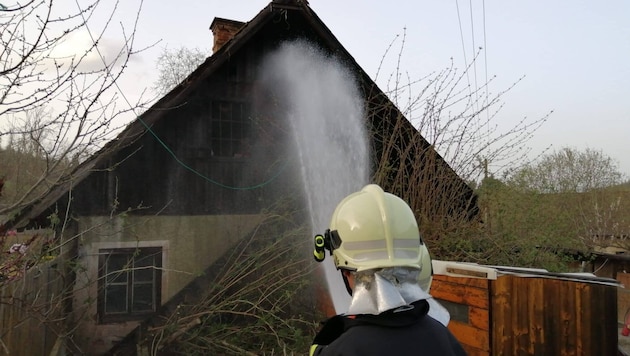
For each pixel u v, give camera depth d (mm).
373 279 1430
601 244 13938
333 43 7930
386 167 6980
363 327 1354
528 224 7199
